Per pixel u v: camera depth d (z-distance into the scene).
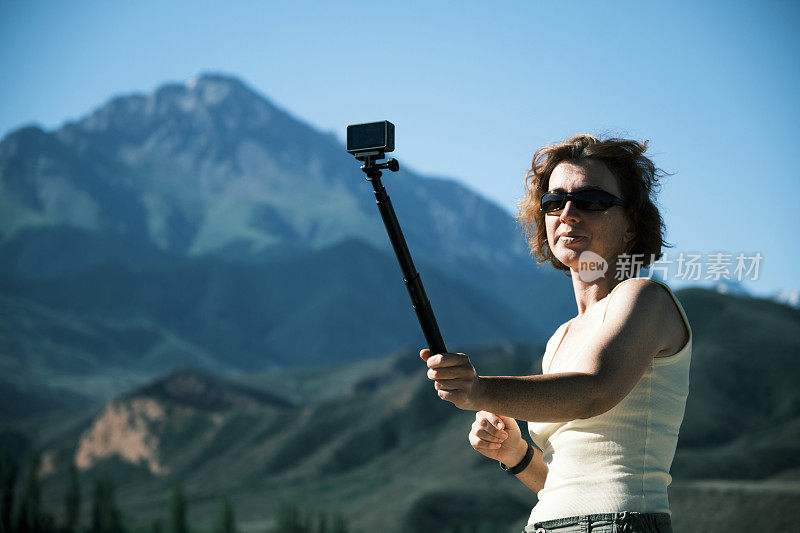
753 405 148.00
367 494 148.38
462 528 119.19
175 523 122.31
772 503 90.50
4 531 126.94
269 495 161.12
